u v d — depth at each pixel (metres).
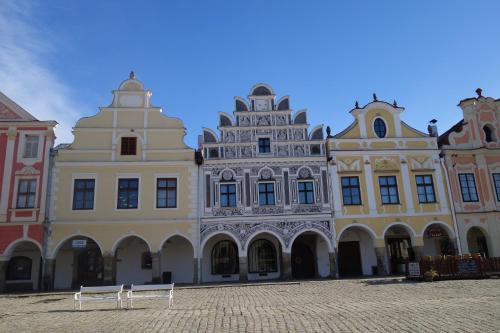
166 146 31.59
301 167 32.16
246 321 11.91
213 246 32.06
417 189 32.84
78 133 31.08
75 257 31.02
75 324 12.20
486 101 35.38
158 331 10.75
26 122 30.58
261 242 32.72
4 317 14.35
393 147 33.47
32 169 29.98
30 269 30.36
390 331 9.91
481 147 33.81
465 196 33.19
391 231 33.59
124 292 23.98
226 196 31.22
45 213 29.25
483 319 11.00
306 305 15.34
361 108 34.03
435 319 11.22
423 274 24.53
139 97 32.34
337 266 30.77
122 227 29.75
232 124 32.62
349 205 31.89
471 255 24.83
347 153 32.78
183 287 26.02
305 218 31.20
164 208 30.36
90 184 30.38
